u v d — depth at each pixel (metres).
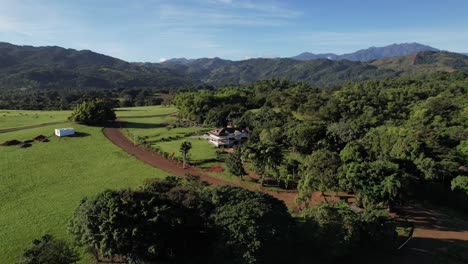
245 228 39.88
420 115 130.88
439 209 69.06
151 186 49.38
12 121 138.62
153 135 122.88
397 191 60.44
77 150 102.62
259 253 39.06
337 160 69.94
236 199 45.00
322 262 44.88
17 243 50.50
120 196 43.03
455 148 87.06
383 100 158.75
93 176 81.81
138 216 40.72
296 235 45.38
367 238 48.16
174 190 47.03
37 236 52.66
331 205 53.00
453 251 50.62
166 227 41.44
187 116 154.62
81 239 41.91
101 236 40.62
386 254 49.53
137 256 40.38
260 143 80.81
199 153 100.00
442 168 74.19
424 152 79.44
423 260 48.31
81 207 43.72
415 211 67.50
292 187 76.94
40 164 88.75
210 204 45.47
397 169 65.12
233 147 102.81
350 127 108.88
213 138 110.56
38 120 142.25
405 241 54.12
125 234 39.34
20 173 81.62
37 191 71.62
